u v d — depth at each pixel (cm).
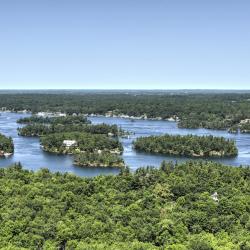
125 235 12138
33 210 13625
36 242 11600
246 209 14762
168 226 12431
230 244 11562
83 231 12088
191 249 11225
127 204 15025
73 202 14575
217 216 13825
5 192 15550
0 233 11981
